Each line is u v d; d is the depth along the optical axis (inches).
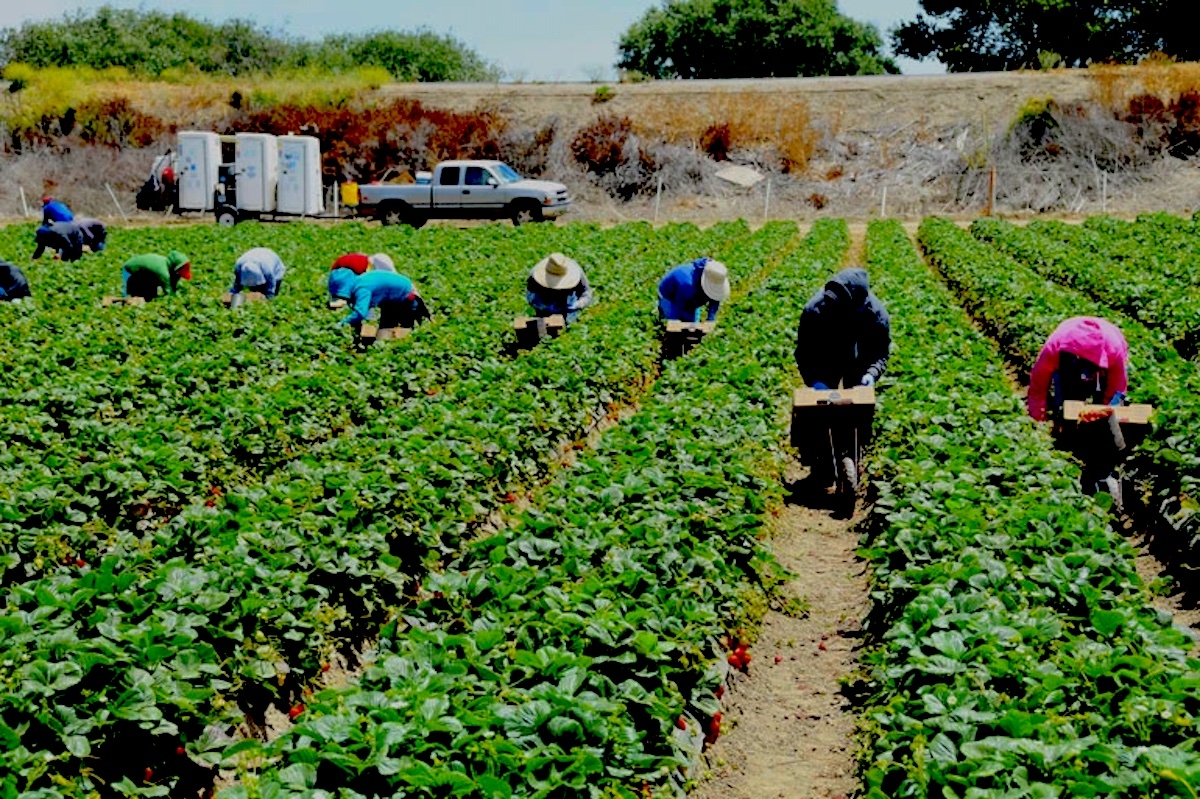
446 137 1797.5
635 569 260.8
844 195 1622.8
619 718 199.9
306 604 264.1
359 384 482.3
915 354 504.7
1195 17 2213.3
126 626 229.0
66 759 194.5
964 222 1434.5
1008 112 1680.6
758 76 2704.2
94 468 345.1
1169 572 341.7
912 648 224.2
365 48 2765.7
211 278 855.1
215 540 283.4
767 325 572.7
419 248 1047.0
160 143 1857.8
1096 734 186.1
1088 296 779.4
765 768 247.0
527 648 221.5
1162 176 1523.1
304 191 1471.5
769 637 308.8
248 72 2442.2
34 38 2431.1
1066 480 325.1
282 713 258.5
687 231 1194.0
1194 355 579.2
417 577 322.0
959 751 183.0
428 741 188.4
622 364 511.8
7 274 691.4
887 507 341.1
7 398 441.1
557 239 1115.9
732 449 363.3
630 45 2827.3
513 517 358.3
